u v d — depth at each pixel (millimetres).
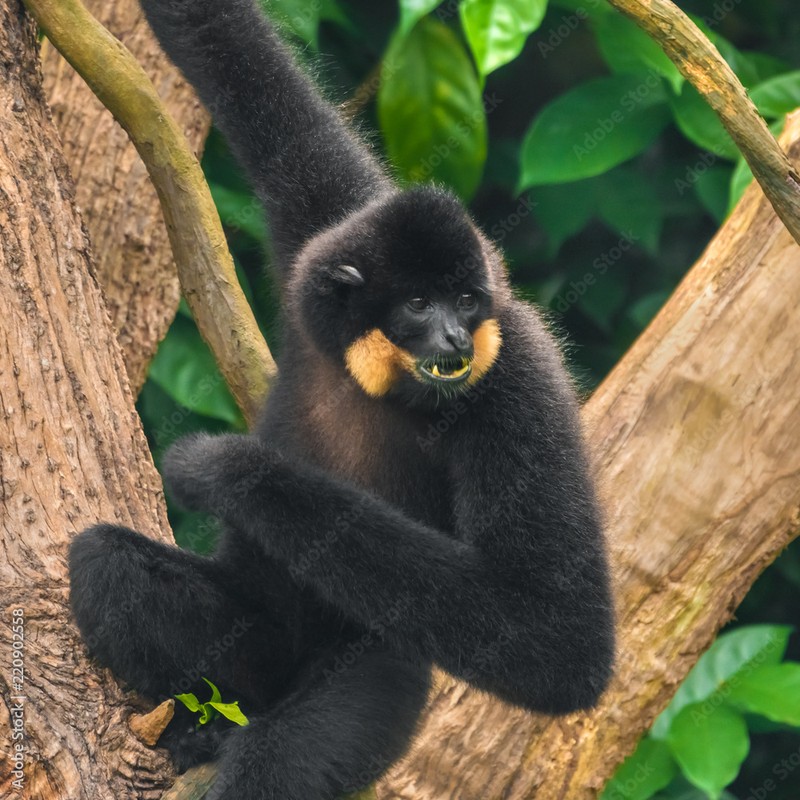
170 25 10883
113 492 9219
